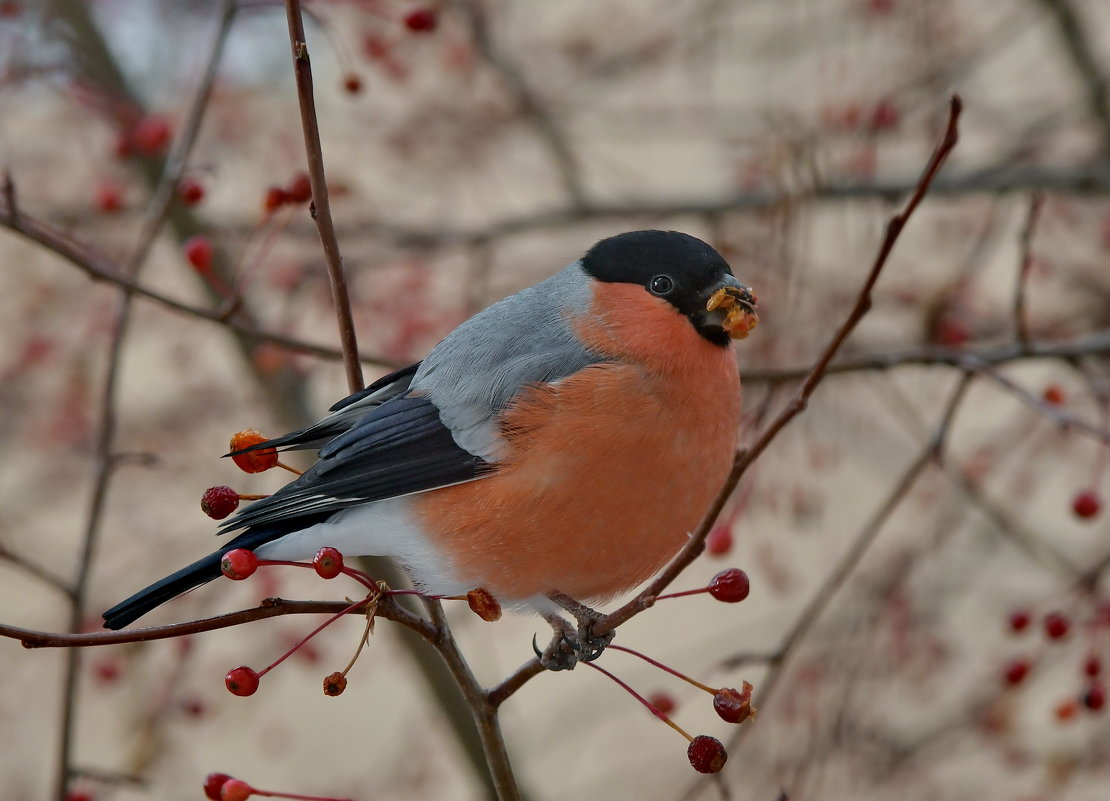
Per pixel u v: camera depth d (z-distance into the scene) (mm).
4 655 11727
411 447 7219
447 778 12336
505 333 7504
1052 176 11617
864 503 12906
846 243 12000
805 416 10914
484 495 7117
